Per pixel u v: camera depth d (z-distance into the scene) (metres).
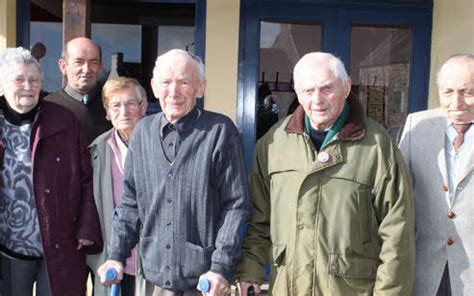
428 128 2.42
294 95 4.49
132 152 2.38
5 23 4.20
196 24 4.39
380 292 2.14
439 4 4.36
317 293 2.19
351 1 4.41
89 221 2.67
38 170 2.56
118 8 4.68
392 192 2.17
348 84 2.24
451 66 2.25
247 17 4.41
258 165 2.43
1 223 2.60
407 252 2.16
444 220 2.30
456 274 2.27
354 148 2.21
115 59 4.71
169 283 2.26
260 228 2.43
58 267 2.59
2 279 2.65
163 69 2.25
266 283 4.13
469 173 2.27
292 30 4.45
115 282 2.37
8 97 2.52
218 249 2.22
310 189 2.22
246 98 4.43
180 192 2.25
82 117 3.32
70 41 3.28
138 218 2.42
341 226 2.18
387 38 4.48
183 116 2.29
